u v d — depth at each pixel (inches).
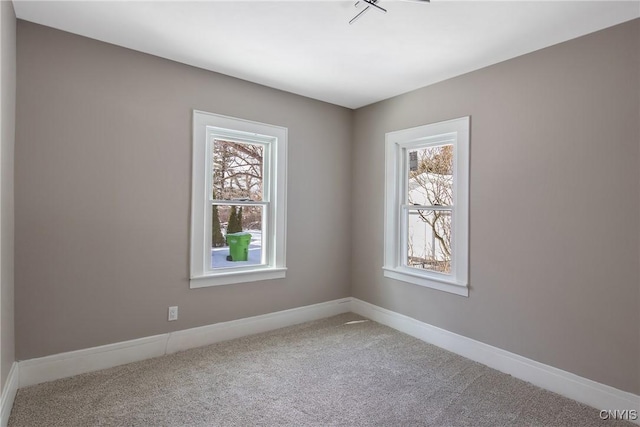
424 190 135.9
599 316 87.0
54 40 93.4
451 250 123.7
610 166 85.5
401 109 140.4
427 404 86.7
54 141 93.4
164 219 111.5
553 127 95.7
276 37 97.0
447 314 121.6
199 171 118.4
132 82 105.3
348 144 161.8
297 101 143.6
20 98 89.0
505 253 105.9
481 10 81.4
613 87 85.2
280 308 140.0
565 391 92.0
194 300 118.3
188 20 88.8
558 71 95.0
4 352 76.4
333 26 90.6
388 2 79.3
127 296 105.3
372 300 152.2
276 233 138.1
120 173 103.5
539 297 98.1
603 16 82.2
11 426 75.4
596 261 87.6
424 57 106.9
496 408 85.6
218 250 127.4
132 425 76.4
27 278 90.4
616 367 84.2
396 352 117.7
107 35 97.0
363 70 117.9
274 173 138.6
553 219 95.5
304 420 79.4
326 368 104.9
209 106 120.3
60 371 95.1
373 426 77.7
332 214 156.3
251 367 104.6
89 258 99.0
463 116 118.0
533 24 86.6
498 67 108.7
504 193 106.1
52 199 93.4
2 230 73.5
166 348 112.3
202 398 87.4
